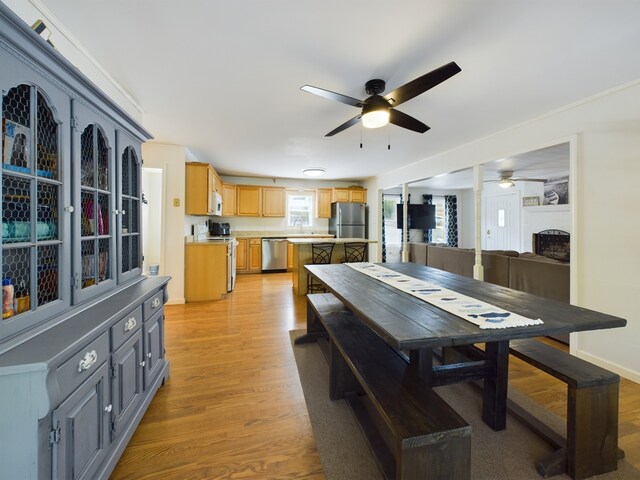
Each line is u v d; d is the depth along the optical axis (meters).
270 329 3.20
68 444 1.01
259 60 1.93
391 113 2.12
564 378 1.38
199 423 1.69
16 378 0.86
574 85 2.25
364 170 5.89
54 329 1.10
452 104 2.61
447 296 1.73
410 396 1.23
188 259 4.24
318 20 1.54
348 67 2.01
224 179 6.64
